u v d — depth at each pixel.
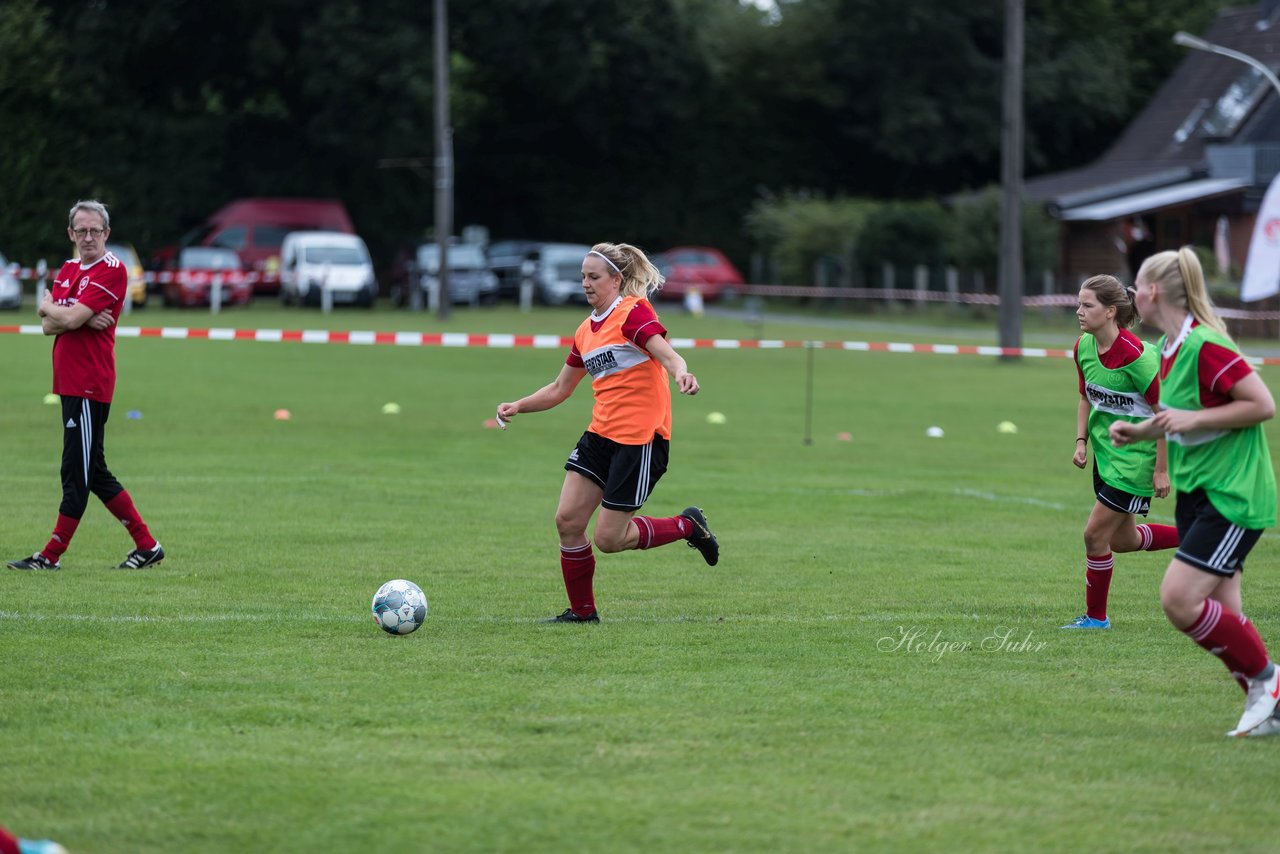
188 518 43.12
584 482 29.42
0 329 60.97
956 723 23.00
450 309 160.38
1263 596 34.25
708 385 94.94
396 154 199.88
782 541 41.28
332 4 194.25
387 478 52.50
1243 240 171.50
